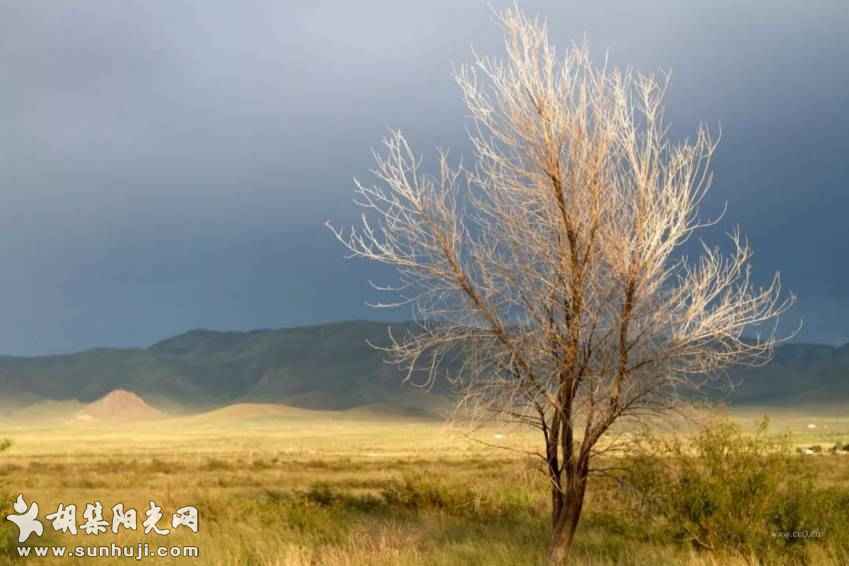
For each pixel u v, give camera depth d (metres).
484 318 12.72
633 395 12.42
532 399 12.80
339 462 58.62
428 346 12.74
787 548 14.66
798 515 15.20
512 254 12.76
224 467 54.12
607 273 12.39
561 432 13.12
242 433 188.50
